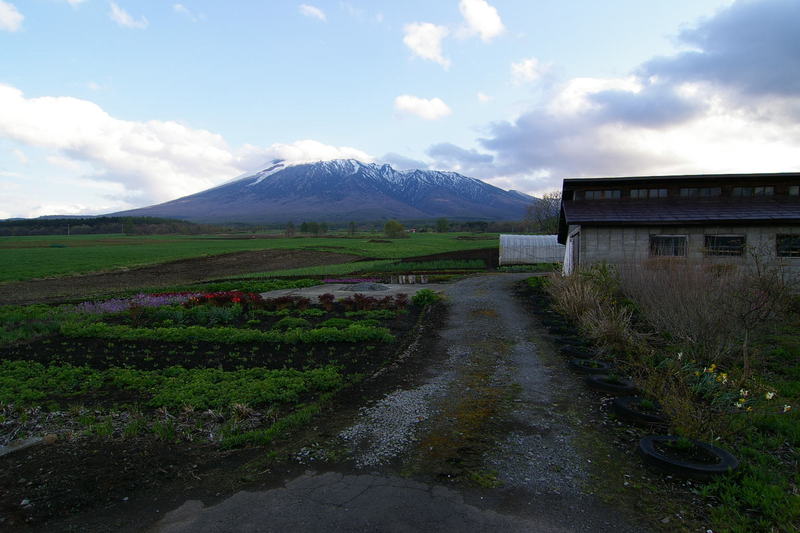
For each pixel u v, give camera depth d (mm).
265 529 3920
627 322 10328
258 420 6480
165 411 6727
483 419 6258
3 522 4066
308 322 13719
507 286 21234
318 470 4953
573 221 17938
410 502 4273
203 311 15172
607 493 4375
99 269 37594
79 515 4203
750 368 7676
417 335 11930
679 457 4898
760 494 4172
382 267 36938
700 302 8766
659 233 17516
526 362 9180
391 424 6137
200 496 4500
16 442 5688
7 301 22391
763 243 15500
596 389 7406
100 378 8633
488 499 4309
